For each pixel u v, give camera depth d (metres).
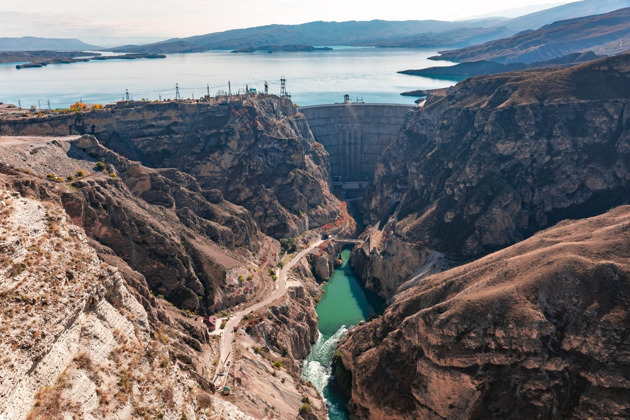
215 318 181.12
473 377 142.25
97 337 75.12
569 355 138.62
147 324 91.38
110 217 179.00
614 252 154.25
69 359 69.00
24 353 61.78
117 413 69.81
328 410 164.00
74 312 71.56
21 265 69.19
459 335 147.12
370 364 166.62
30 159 186.38
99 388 70.00
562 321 143.75
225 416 92.44
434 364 148.38
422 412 148.12
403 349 161.38
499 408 138.12
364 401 159.62
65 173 194.38
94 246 158.12
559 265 151.62
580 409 130.88
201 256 199.75
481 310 148.00
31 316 65.25
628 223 164.00
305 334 196.88
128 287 130.88
